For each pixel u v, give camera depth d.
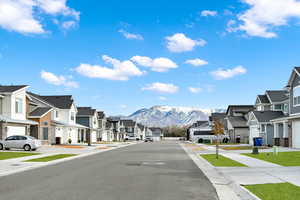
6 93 36.59
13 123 36.31
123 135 104.62
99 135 77.56
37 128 42.22
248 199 9.54
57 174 14.91
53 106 52.31
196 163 20.36
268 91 49.88
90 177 13.88
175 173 15.35
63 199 9.34
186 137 110.19
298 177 13.49
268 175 14.18
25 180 13.05
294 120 33.53
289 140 34.56
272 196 9.59
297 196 9.55
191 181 12.88
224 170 16.30
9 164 19.39
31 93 54.50
